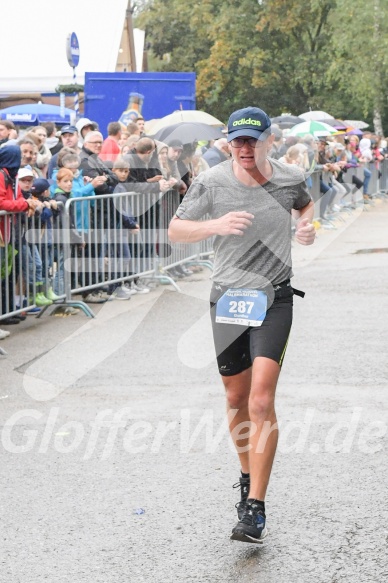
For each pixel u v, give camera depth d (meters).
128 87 34.94
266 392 8.18
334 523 8.52
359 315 18.59
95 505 9.10
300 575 7.51
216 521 8.66
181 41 97.25
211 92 93.38
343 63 78.25
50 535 8.42
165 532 8.44
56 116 35.62
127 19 68.38
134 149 21.22
